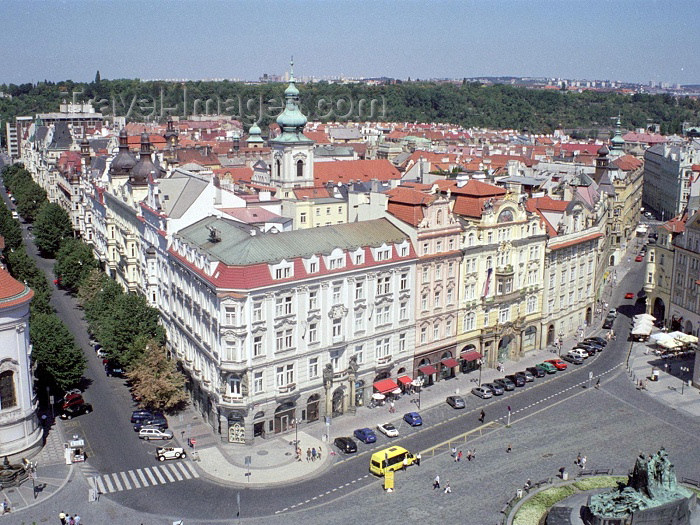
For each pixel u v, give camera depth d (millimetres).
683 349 178000
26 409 120375
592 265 194375
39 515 104125
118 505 107375
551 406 145375
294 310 127812
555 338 184250
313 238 136000
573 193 197875
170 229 150750
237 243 130000
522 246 166125
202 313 129875
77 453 120438
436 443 128500
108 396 146125
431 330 152000
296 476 116438
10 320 116312
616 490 104312
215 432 130625
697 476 117938
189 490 112000
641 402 148125
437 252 148875
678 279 188625
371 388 143625
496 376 160000
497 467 119875
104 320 159000
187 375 143000
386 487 112125
